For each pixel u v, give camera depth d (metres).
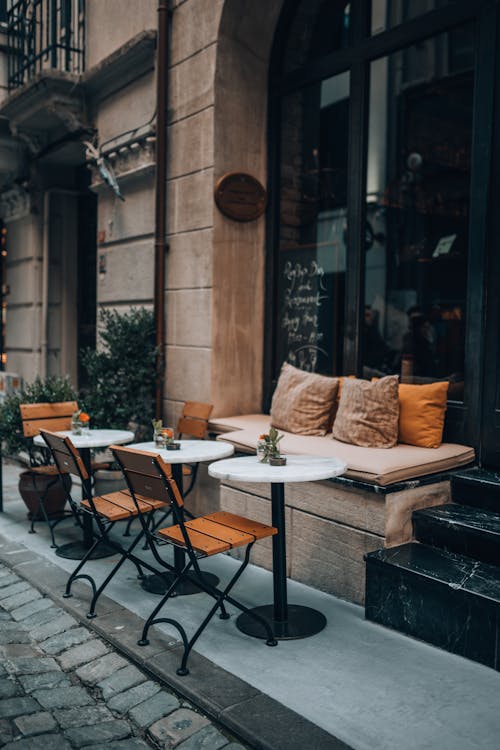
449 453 4.35
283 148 6.14
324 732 2.70
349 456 4.24
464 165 7.44
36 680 3.25
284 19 5.98
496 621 3.18
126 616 3.88
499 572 3.52
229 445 4.61
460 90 7.45
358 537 4.02
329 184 6.42
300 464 3.73
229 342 5.97
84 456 5.16
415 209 8.05
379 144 8.52
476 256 4.47
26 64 8.08
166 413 6.36
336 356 5.77
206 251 5.87
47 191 8.99
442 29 4.71
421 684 3.08
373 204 8.57
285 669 3.24
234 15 5.67
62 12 8.12
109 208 7.21
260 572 4.64
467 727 2.73
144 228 6.66
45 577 4.53
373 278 8.56
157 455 3.32
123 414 6.05
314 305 5.92
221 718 2.84
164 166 6.21
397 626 3.64
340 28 5.76
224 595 3.41
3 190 9.59
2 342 10.59
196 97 5.91
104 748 2.72
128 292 6.95
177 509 3.38
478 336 4.47
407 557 3.74
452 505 4.18
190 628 3.72
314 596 4.18
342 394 4.89
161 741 2.76
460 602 3.32
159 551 5.06
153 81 6.47
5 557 4.96
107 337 6.27
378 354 6.76
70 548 5.12
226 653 3.41
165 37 6.13
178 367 6.20
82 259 9.38
